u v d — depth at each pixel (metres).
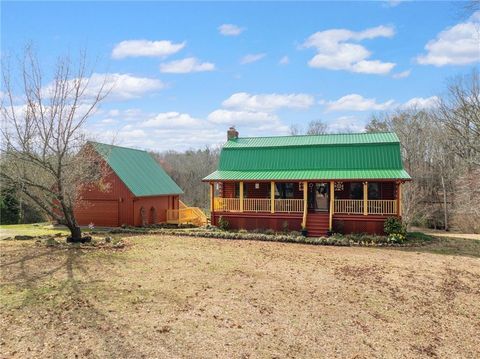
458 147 38.94
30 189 18.61
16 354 7.65
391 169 25.38
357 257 18.45
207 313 10.25
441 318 10.93
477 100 29.78
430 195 45.25
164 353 7.96
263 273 14.66
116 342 8.33
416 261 17.94
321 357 8.29
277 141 30.31
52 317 9.53
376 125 55.25
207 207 58.19
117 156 31.94
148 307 10.46
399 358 8.48
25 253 16.77
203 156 71.81
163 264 15.55
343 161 26.61
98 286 12.13
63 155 18.06
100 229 27.75
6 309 9.96
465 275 15.59
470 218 38.56
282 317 10.30
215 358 7.88
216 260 16.69
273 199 26.39
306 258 17.86
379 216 24.08
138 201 30.20
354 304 11.62
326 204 26.95
